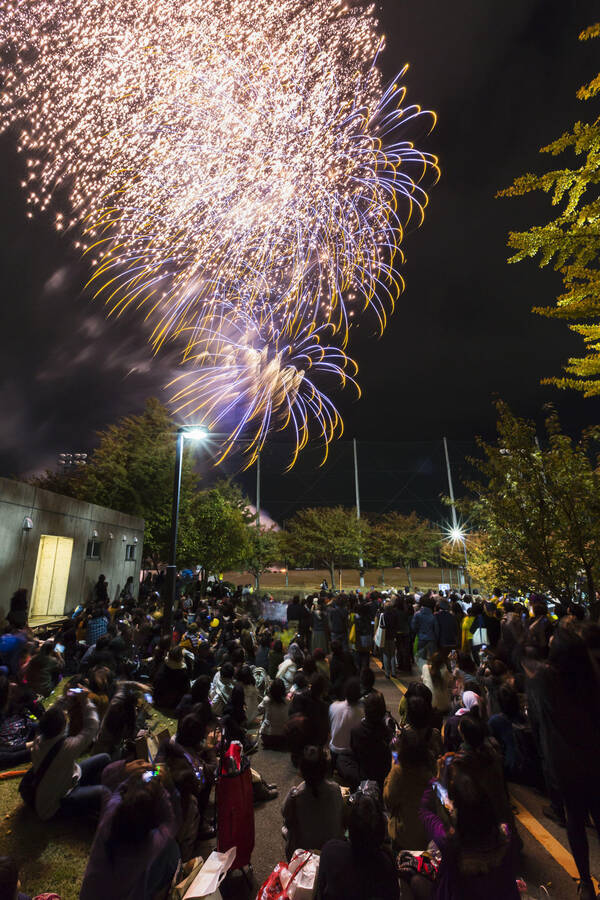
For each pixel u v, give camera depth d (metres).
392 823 3.21
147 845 2.50
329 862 2.26
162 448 27.17
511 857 2.20
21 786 4.46
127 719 5.19
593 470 9.85
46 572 15.37
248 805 3.72
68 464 31.41
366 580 47.88
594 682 3.36
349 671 7.29
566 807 3.32
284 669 7.73
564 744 3.32
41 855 3.96
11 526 12.23
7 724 5.75
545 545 9.73
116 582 20.20
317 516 43.47
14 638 7.89
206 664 8.21
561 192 3.41
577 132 3.23
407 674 10.80
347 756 4.61
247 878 3.56
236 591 21.16
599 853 3.97
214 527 29.72
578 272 3.65
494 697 5.77
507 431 10.42
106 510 18.98
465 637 9.66
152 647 9.96
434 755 3.49
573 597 9.80
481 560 22.70
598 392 4.38
